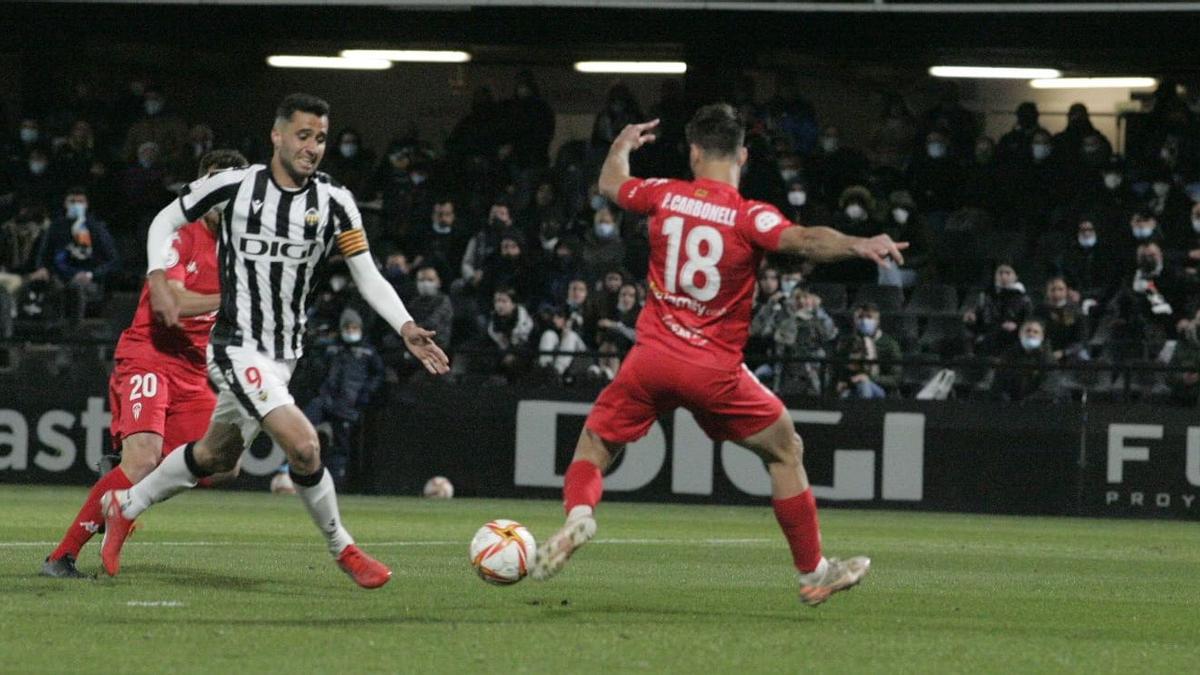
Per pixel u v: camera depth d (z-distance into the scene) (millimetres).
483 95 55281
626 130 16266
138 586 17266
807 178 52281
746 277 15242
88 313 47625
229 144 55250
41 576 18062
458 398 42812
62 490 40656
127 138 54719
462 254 49938
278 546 24062
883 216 50406
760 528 32750
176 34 56031
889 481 41781
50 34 56375
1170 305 45281
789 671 12297
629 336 43344
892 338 44938
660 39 53594
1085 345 43750
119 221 52938
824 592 15711
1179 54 57312
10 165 53594
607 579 19797
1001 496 41500
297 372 42750
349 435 42781
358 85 63781
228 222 16062
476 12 53281
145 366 19094
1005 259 50281
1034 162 51906
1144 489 41062
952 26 51875
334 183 16250
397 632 13898
